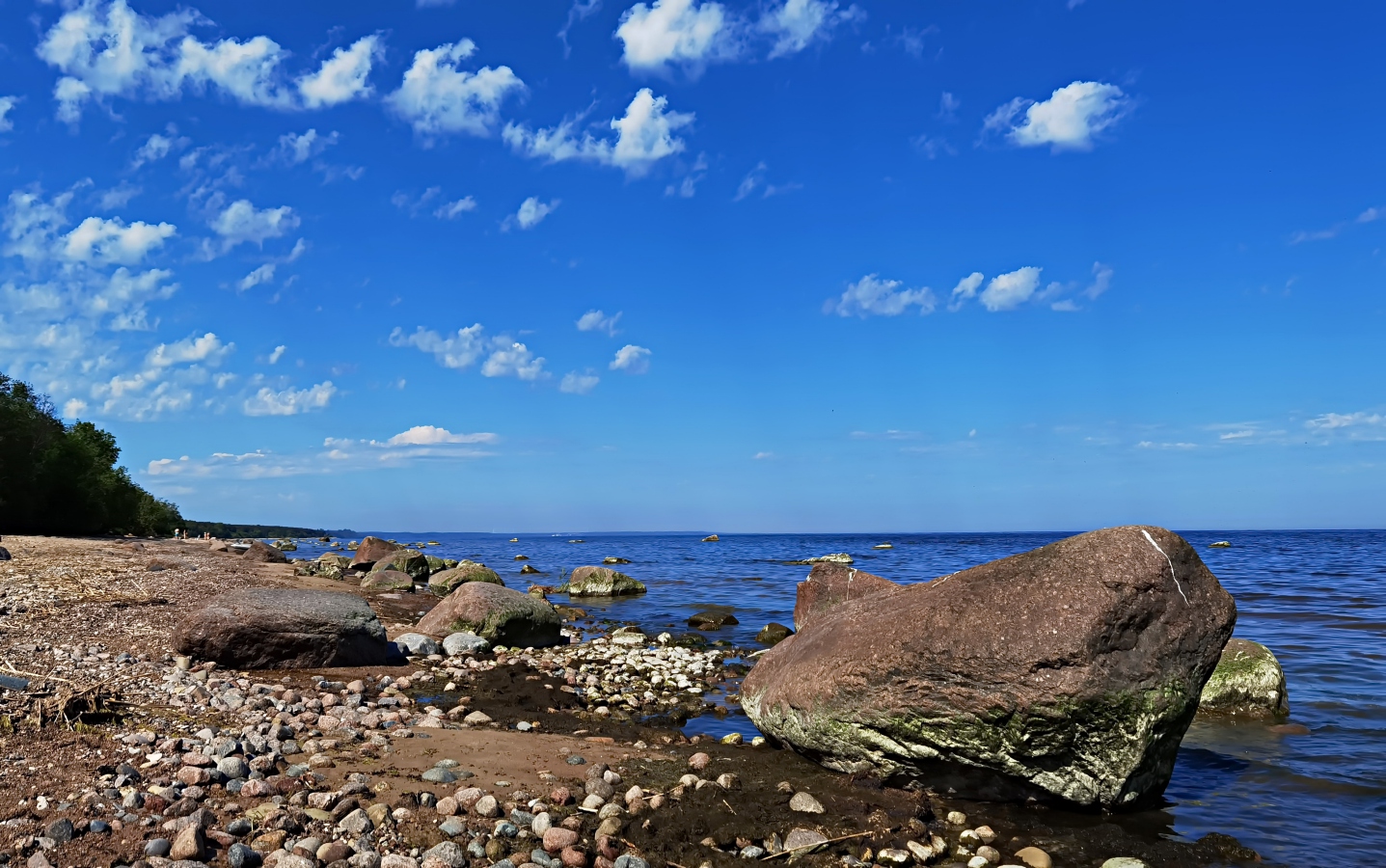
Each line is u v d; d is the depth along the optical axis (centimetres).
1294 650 770
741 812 384
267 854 318
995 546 4534
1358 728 543
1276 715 567
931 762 415
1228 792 442
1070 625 394
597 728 514
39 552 1121
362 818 348
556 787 397
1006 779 409
